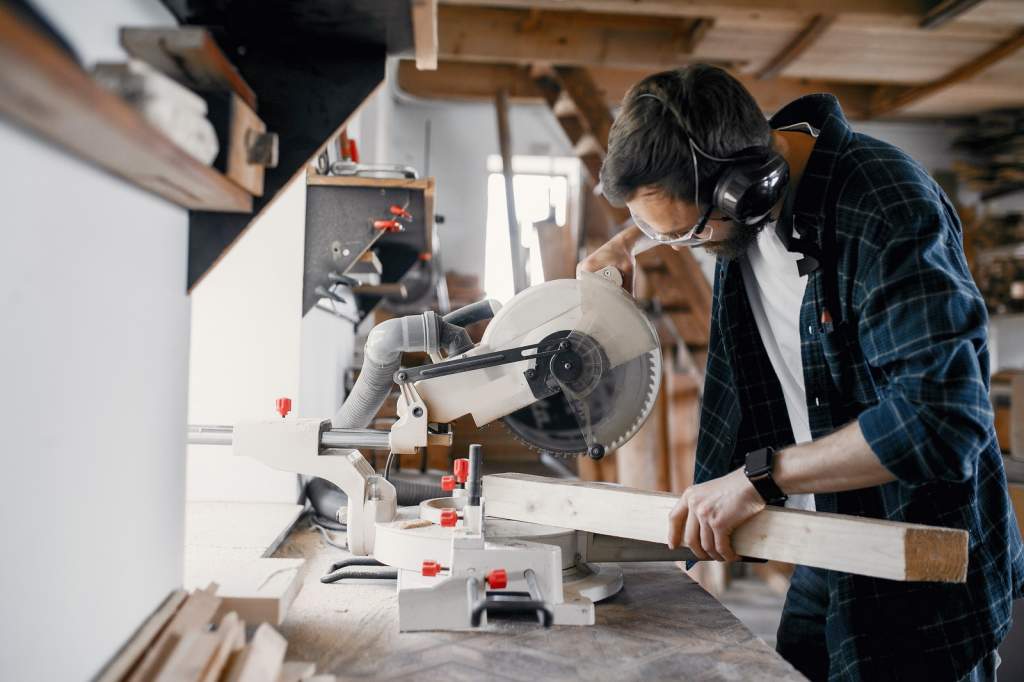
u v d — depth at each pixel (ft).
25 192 1.92
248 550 4.41
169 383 2.96
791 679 2.87
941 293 3.04
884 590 3.69
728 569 14.76
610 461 16.15
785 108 4.19
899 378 3.05
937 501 3.58
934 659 3.59
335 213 6.63
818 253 3.65
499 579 3.10
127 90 1.91
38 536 2.02
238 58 3.22
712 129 3.20
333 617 3.46
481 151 21.49
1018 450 9.52
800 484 3.18
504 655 3.05
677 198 3.39
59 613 2.14
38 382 2.01
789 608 4.86
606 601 3.84
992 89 17.33
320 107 3.23
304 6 2.88
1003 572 3.62
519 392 4.13
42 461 2.04
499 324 4.13
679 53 15.40
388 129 19.16
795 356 4.41
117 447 2.50
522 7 14.92
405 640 3.19
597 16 15.19
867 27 13.69
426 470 9.52
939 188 3.70
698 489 3.39
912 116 21.48
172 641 2.54
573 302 4.11
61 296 2.11
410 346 4.48
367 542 4.24
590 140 16.81
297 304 6.51
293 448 4.28
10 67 1.28
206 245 3.12
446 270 21.24
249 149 2.80
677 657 3.07
